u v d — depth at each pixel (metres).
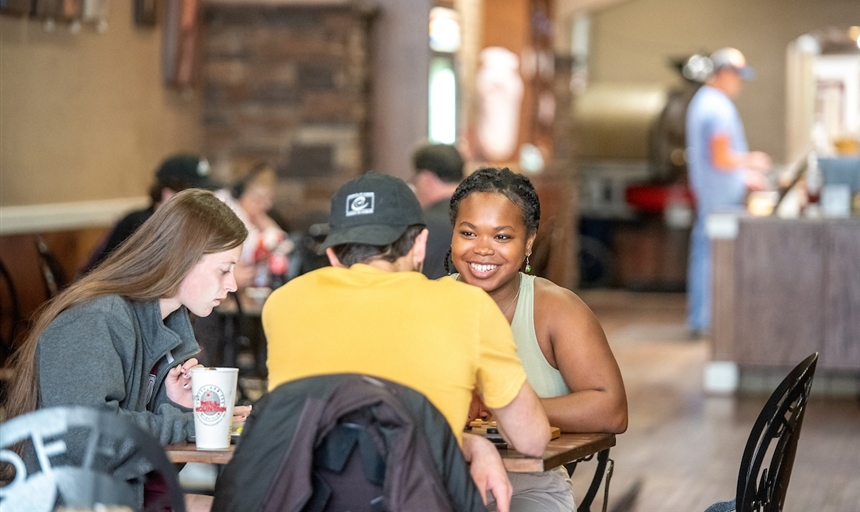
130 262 3.24
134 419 3.05
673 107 15.37
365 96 9.84
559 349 3.29
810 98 15.73
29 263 6.91
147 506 3.19
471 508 2.59
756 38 16.41
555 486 3.29
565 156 14.35
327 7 9.41
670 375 9.58
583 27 16.61
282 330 2.75
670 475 6.26
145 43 8.62
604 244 15.70
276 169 9.56
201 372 2.96
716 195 11.15
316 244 6.89
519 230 3.26
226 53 9.55
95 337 3.06
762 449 3.28
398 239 2.82
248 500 2.54
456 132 10.71
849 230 8.44
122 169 8.30
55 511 2.64
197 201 3.28
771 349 8.63
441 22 10.26
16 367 3.19
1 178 6.79
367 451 2.52
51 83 7.32
